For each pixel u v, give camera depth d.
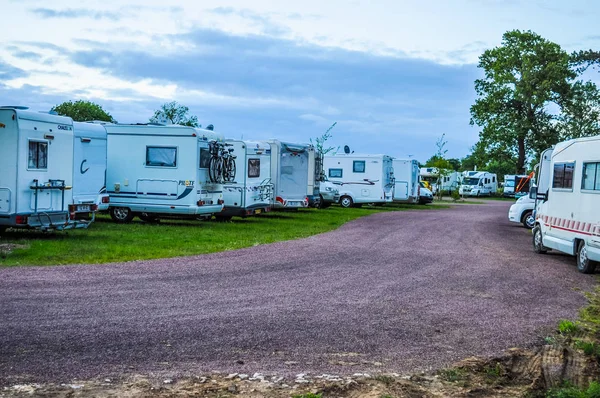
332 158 33.78
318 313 7.95
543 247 15.71
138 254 12.36
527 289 10.47
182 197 18.20
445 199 54.22
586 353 6.73
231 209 20.86
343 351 6.34
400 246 15.68
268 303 8.43
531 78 54.25
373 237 17.69
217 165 18.88
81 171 16.09
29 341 6.18
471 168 94.69
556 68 53.03
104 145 16.97
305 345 6.50
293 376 5.46
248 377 5.40
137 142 18.45
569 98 54.28
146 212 18.56
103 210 18.50
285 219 23.12
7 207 13.01
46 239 14.02
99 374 5.32
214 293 8.95
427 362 6.08
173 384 5.16
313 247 14.77
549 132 55.69
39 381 5.08
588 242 12.57
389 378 5.51
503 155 59.59
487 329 7.52
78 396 4.80
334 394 5.07
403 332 7.20
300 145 24.03
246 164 20.73
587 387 5.66
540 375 5.86
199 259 12.15
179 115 32.53
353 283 10.23
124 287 9.07
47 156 13.80
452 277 11.25
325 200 31.25
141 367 5.56
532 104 55.59
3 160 13.02
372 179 33.16
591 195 12.63
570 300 9.73
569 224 13.65
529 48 56.16
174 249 13.30
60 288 8.77
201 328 6.98
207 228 18.30
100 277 9.77
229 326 7.12
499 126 57.81
